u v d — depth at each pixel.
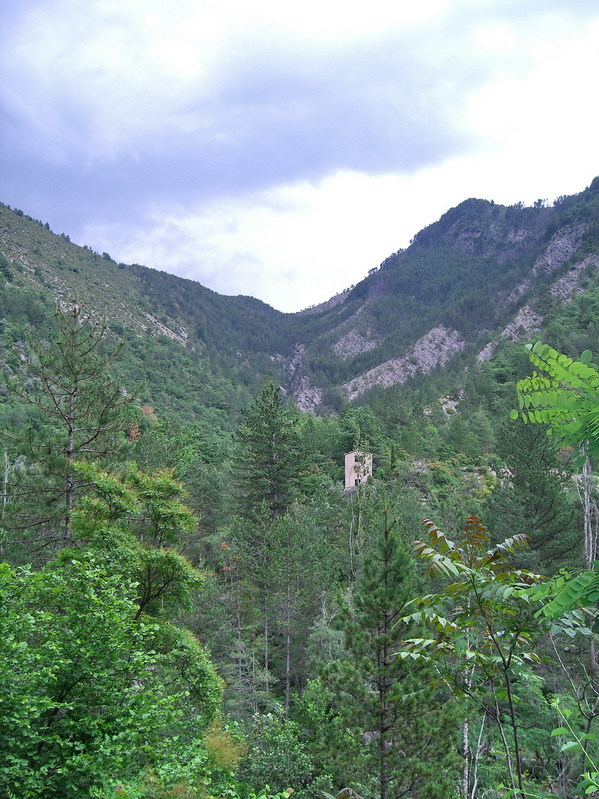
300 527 35.16
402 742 12.13
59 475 18.58
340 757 12.88
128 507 17.50
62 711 9.52
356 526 35.19
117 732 9.45
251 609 32.25
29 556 18.31
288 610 30.62
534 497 28.36
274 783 17.59
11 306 123.69
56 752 8.90
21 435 18.77
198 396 162.25
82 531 16.98
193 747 11.05
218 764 13.19
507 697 4.84
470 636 5.31
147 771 9.33
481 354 182.12
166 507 18.73
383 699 12.45
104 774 8.32
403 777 12.00
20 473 18.83
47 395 19.36
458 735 12.24
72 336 19.72
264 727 19.77
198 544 41.72
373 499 36.78
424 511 40.28
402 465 62.88
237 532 38.25
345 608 13.36
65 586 10.72
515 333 183.25
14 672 8.62
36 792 8.02
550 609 3.17
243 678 27.91
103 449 20.23
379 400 106.31
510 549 4.91
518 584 4.38
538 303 192.50
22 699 8.17
